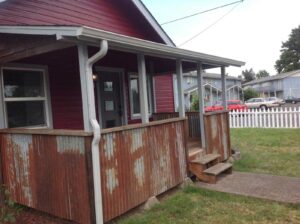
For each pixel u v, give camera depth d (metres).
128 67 7.62
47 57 5.48
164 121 4.78
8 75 4.88
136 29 7.82
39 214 4.23
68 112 5.92
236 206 4.22
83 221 3.57
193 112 7.54
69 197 3.71
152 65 7.54
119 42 3.64
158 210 4.18
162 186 4.68
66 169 3.70
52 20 5.68
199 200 4.52
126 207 3.95
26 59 5.10
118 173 3.83
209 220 3.80
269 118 13.10
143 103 4.48
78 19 6.20
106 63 6.88
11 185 4.52
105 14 6.90
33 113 5.29
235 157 7.21
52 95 5.59
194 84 31.22
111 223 3.77
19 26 3.75
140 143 4.24
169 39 8.09
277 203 4.26
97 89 6.66
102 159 3.59
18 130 4.30
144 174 4.29
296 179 5.37
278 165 6.45
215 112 6.48
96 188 3.46
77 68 6.19
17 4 5.09
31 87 5.25
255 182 5.27
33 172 4.16
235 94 37.94
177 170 5.10
